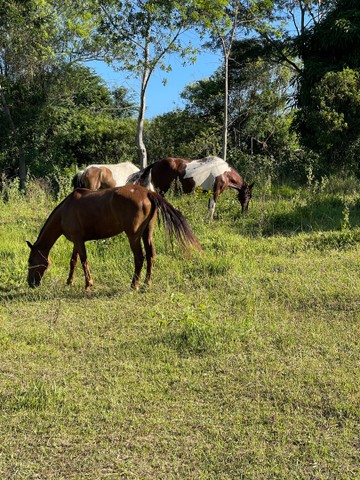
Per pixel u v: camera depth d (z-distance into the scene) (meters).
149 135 26.92
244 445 4.27
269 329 6.52
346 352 5.84
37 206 15.53
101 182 13.62
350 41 19.50
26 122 23.83
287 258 9.60
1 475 4.01
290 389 5.07
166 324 6.70
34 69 24.67
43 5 22.91
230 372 5.48
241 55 24.53
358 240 10.45
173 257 9.72
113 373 5.58
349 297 7.35
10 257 10.31
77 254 8.91
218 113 26.81
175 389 5.21
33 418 4.74
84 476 3.99
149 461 4.14
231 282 8.32
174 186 12.90
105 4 18.58
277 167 19.38
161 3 17.91
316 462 4.04
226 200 14.58
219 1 17.75
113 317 7.24
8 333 6.75
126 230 8.34
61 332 6.73
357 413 4.62
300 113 19.94
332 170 18.11
